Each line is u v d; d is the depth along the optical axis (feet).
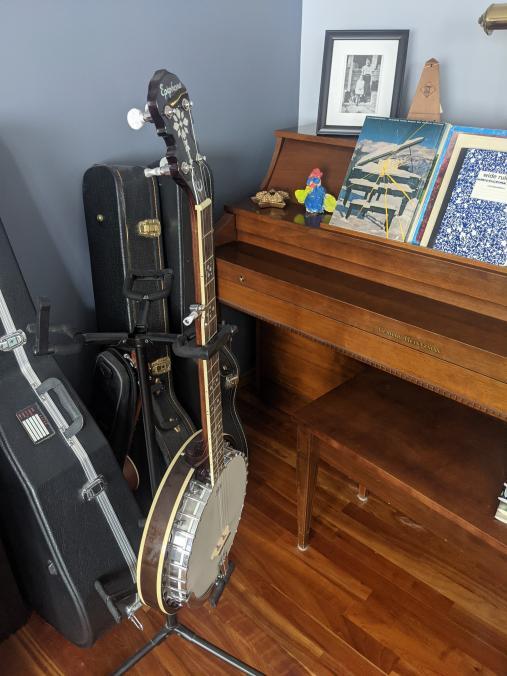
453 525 3.82
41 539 3.69
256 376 7.30
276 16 5.71
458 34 4.85
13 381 3.68
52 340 4.91
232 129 5.85
